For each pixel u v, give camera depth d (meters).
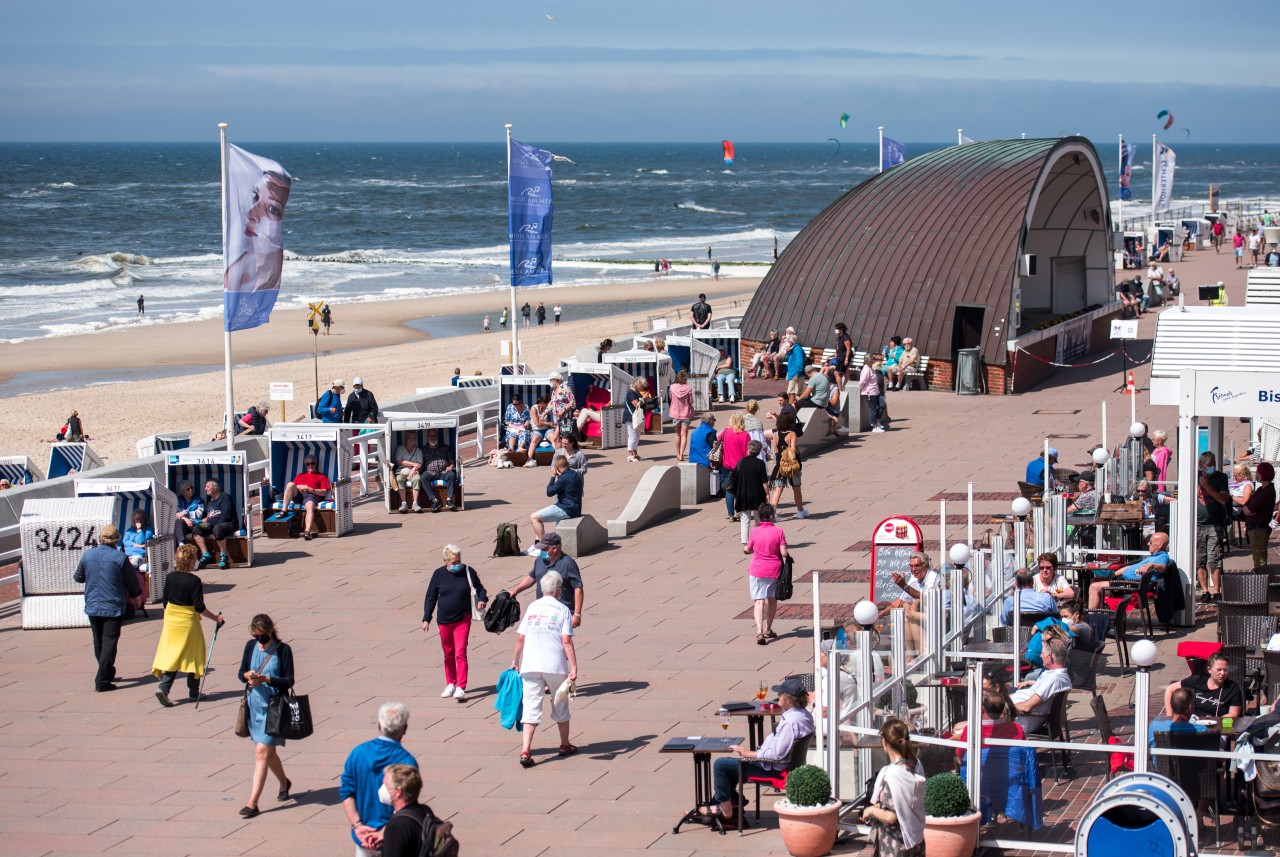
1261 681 15.88
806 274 46.34
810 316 45.50
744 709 14.69
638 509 27.33
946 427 36.62
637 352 38.97
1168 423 36.12
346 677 18.97
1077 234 50.72
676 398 33.03
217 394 61.19
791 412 27.56
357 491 31.44
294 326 88.00
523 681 15.51
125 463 28.05
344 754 16.11
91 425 54.38
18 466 34.59
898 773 12.03
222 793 15.04
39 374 70.00
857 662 14.05
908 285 43.75
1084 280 51.28
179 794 15.03
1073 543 23.02
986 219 43.66
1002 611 18.64
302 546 26.61
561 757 15.73
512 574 24.08
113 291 114.50
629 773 15.18
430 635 20.83
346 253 149.25
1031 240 50.28
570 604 17.73
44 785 15.38
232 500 25.56
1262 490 21.89
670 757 15.62
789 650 19.33
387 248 164.25
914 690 15.17
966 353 41.41
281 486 28.23
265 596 23.20
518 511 29.09
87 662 20.14
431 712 17.47
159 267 137.25
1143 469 26.70
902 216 45.62
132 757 16.25
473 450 36.03
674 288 107.69
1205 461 22.38
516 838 13.47
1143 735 12.33
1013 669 15.70
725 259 139.38
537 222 39.75
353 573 24.56
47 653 20.62
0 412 57.22
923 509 27.45
